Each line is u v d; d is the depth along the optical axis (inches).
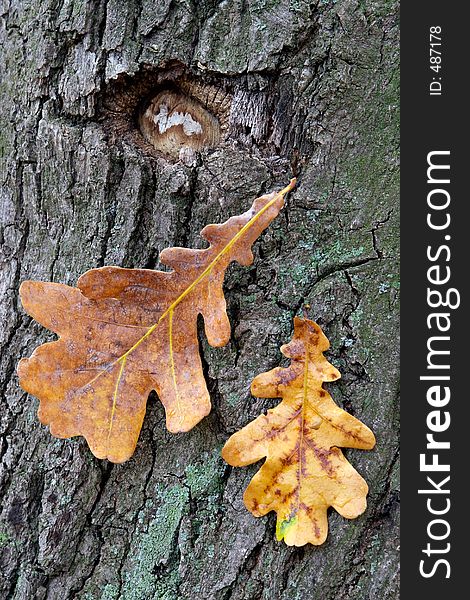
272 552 16.8
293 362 16.8
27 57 18.4
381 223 17.1
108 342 16.9
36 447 17.9
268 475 16.6
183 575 17.1
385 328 17.0
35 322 18.1
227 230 16.8
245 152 17.5
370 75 17.2
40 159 18.1
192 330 16.9
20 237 18.4
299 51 17.3
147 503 17.4
